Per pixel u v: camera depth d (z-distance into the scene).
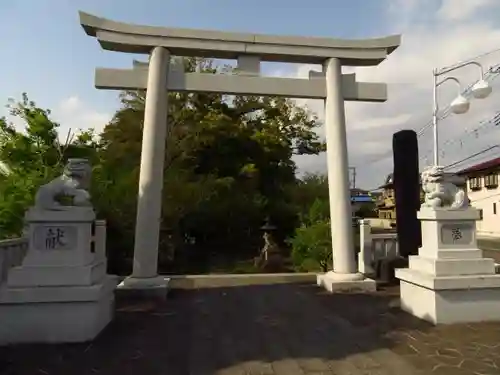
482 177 38.50
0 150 13.69
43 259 5.99
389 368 4.82
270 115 27.02
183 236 20.53
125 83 9.47
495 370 4.75
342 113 9.97
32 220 5.99
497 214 36.06
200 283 10.86
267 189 25.11
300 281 11.10
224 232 22.30
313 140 28.81
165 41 9.43
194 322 6.98
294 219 23.30
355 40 10.10
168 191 17.58
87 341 5.87
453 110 8.95
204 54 9.82
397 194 11.25
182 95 22.50
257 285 10.56
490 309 6.77
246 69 9.86
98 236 9.40
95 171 15.27
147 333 6.31
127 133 21.62
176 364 5.00
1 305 5.75
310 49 9.94
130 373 4.71
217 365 4.96
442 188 7.26
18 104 14.67
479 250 6.96
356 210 46.16
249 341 5.93
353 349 5.53
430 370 4.75
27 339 5.77
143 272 9.00
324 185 27.25
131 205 14.68
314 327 6.65
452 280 6.64
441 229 7.00
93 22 9.09
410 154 11.16
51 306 5.86
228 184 21.25
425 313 6.96
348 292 9.48
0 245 6.60
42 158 14.31
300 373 4.70
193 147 21.75
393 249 11.72
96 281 6.29
